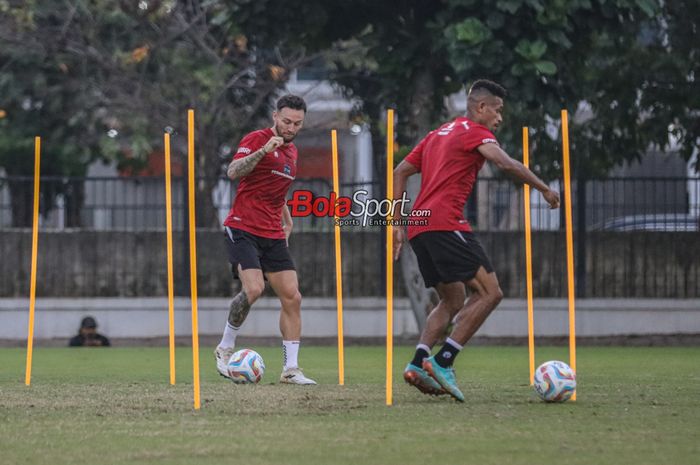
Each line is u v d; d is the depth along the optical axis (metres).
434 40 50.53
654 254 61.31
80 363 43.97
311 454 19.31
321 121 90.56
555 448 20.02
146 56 71.25
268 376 35.88
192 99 71.19
